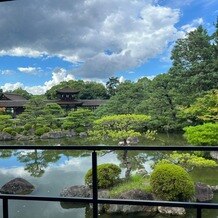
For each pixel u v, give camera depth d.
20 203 8.86
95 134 15.98
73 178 12.26
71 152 17.28
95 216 1.19
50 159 16.23
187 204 1.12
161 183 8.12
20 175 13.36
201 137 12.81
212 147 1.13
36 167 14.66
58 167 14.38
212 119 16.20
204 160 10.35
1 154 18.50
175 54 22.16
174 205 1.14
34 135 26.64
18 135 27.00
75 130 26.69
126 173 10.56
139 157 13.39
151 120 19.52
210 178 10.31
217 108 16.16
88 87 47.94
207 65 20.61
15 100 44.44
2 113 35.81
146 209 7.84
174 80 21.25
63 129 27.20
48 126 28.52
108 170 9.16
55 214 8.05
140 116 15.17
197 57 21.59
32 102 30.17
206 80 20.19
